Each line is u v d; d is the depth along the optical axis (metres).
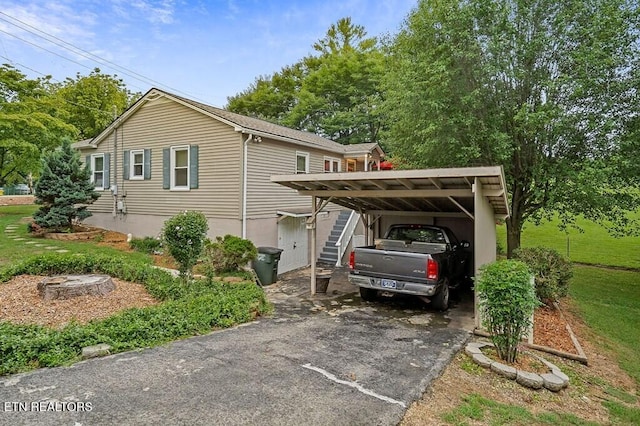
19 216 16.80
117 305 5.72
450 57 10.20
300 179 7.10
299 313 6.62
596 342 6.32
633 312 8.79
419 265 6.56
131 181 13.23
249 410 3.10
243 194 10.70
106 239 12.28
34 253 9.41
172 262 9.84
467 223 10.52
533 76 10.08
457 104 10.49
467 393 3.72
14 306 5.29
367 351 4.68
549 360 5.08
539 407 3.65
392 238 8.90
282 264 12.05
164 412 3.02
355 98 26.83
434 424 3.08
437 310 7.01
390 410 3.21
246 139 10.77
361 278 7.12
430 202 9.15
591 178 8.95
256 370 3.92
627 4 9.15
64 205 12.21
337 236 14.41
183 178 12.02
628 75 9.17
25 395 3.19
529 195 11.30
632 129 9.27
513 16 10.05
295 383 3.65
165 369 3.85
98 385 3.44
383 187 7.27
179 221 6.89
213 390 3.43
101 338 4.30
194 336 4.95
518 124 10.34
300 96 29.72
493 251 7.71
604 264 15.11
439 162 11.19
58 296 5.64
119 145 13.58
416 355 4.61
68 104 26.97
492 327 4.61
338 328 5.68
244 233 10.73
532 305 4.49
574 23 9.61
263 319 6.11
